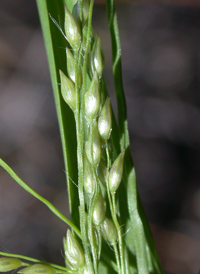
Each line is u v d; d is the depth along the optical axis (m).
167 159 0.15
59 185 0.15
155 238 0.14
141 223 0.06
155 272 0.06
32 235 0.15
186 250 0.14
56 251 0.14
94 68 0.05
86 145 0.05
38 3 0.06
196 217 0.14
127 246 0.06
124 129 0.06
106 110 0.05
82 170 0.05
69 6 0.06
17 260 0.05
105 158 0.06
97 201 0.05
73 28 0.05
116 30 0.06
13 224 0.15
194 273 0.14
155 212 0.15
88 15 0.05
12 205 0.15
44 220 0.15
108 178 0.05
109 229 0.05
